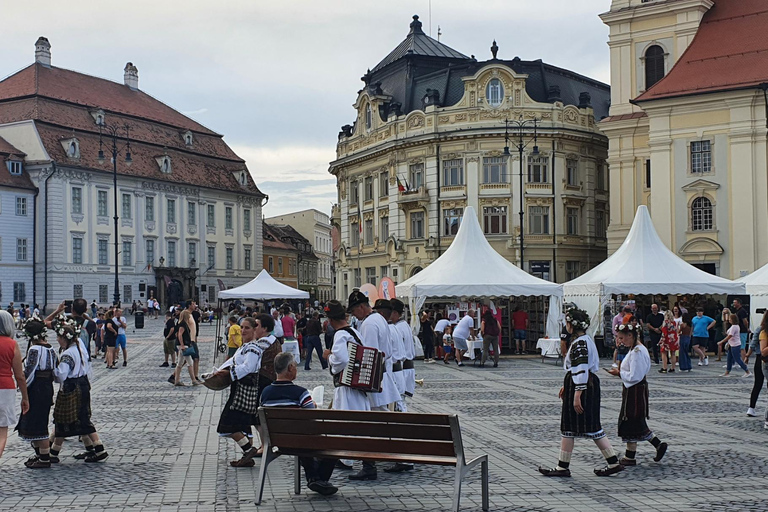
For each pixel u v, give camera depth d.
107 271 73.38
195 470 10.44
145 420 14.77
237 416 10.55
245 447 10.66
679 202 43.75
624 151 48.56
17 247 67.75
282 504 8.66
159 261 78.38
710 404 16.88
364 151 63.81
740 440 12.44
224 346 34.75
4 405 10.07
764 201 41.69
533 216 56.81
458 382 21.97
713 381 22.20
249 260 90.94
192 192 82.62
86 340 17.95
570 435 9.90
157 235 78.38
